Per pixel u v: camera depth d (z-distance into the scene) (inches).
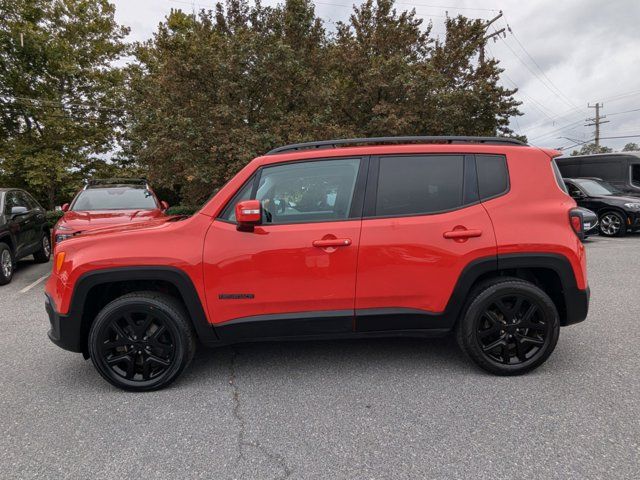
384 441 100.4
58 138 840.9
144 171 824.3
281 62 504.4
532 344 132.0
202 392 127.6
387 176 132.9
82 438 104.8
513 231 129.3
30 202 376.8
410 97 587.5
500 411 112.2
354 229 128.0
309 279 127.3
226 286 126.6
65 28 898.1
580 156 586.6
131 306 126.9
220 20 595.5
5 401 124.9
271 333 129.7
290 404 119.1
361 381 131.9
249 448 99.2
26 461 96.0
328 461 93.5
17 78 852.0
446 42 760.3
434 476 87.7
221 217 129.8
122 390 130.1
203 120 506.3
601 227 481.4
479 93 641.6
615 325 176.6
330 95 553.3
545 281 138.4
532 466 90.0
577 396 118.8
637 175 539.5
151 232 128.6
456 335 136.0
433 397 120.6
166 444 101.5
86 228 263.3
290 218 130.9
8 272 303.7
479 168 134.4
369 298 129.0
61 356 160.6
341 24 690.8
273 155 134.6
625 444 96.4
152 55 753.6
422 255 128.3
